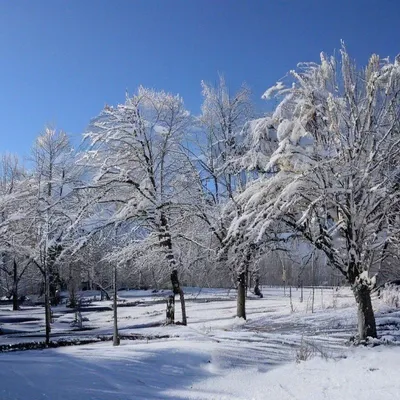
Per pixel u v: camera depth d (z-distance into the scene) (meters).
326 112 13.12
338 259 13.34
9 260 36.69
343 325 17.39
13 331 23.92
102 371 9.34
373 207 12.60
